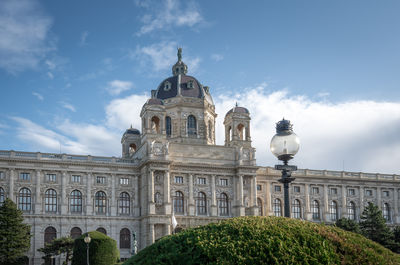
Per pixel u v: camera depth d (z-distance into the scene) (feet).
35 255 363.56
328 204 470.80
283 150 99.35
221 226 91.20
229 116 451.94
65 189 384.88
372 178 491.31
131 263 91.25
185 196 409.49
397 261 86.74
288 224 89.97
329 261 83.82
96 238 274.77
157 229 387.55
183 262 85.56
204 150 422.82
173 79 473.26
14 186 371.15
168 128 451.94
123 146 476.95
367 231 416.05
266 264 82.84
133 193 405.39
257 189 447.42
